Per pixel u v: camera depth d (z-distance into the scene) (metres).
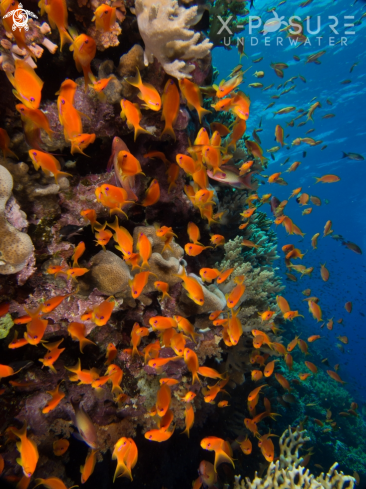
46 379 0.60
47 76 0.60
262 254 1.32
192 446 0.92
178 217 0.80
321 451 1.79
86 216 0.59
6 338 0.56
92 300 0.61
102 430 0.66
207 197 0.69
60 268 0.56
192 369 0.63
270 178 1.19
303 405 1.89
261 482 0.75
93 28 0.60
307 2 1.45
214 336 0.78
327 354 3.39
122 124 0.64
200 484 0.77
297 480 0.77
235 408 1.04
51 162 0.52
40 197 0.57
